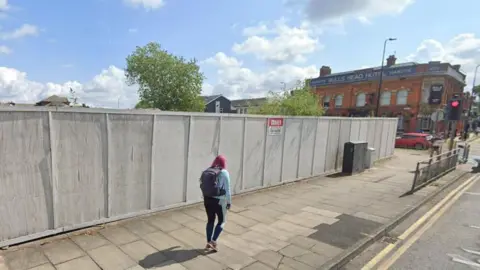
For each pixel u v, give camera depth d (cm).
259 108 1892
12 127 381
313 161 1009
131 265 363
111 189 492
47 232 421
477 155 1923
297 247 440
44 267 348
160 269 357
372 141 1443
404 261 421
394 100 3484
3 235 383
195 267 367
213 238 410
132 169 518
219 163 422
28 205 402
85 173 458
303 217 584
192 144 614
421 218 624
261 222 547
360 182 959
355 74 3912
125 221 508
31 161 401
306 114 1659
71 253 386
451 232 541
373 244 483
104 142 477
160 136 555
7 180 382
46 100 1530
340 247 444
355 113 3903
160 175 563
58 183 429
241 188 746
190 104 2756
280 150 859
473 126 5409
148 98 2669
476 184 996
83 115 448
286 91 1764
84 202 461
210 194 401
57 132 423
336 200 725
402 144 2336
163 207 571
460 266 406
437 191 849
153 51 2623
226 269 366
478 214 654
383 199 745
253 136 762
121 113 493
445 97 3247
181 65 2642
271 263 387
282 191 805
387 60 3838
